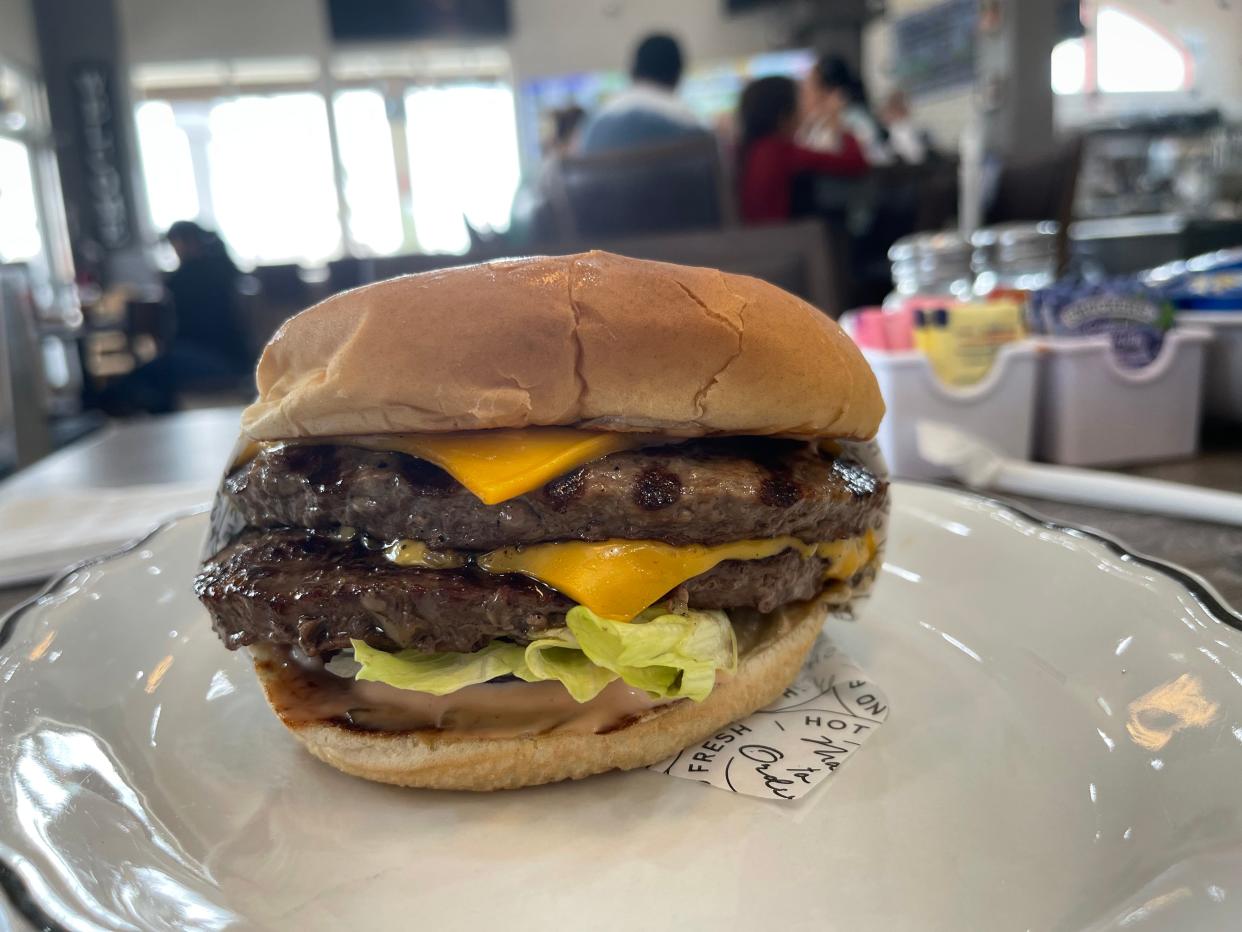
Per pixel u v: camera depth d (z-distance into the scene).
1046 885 0.11
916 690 0.16
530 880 0.12
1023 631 0.17
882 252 0.62
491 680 0.14
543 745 0.14
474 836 0.13
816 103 0.93
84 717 0.15
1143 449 0.27
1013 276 0.35
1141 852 0.11
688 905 0.11
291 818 0.13
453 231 1.63
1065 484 0.23
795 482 0.14
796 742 0.15
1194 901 0.09
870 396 0.15
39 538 0.23
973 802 0.13
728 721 0.15
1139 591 0.15
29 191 1.50
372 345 0.13
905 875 0.12
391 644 0.14
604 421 0.13
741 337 0.13
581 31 1.55
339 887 0.12
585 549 0.13
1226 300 0.29
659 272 0.13
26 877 0.10
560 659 0.14
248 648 0.15
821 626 0.16
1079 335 0.27
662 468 0.13
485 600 0.13
